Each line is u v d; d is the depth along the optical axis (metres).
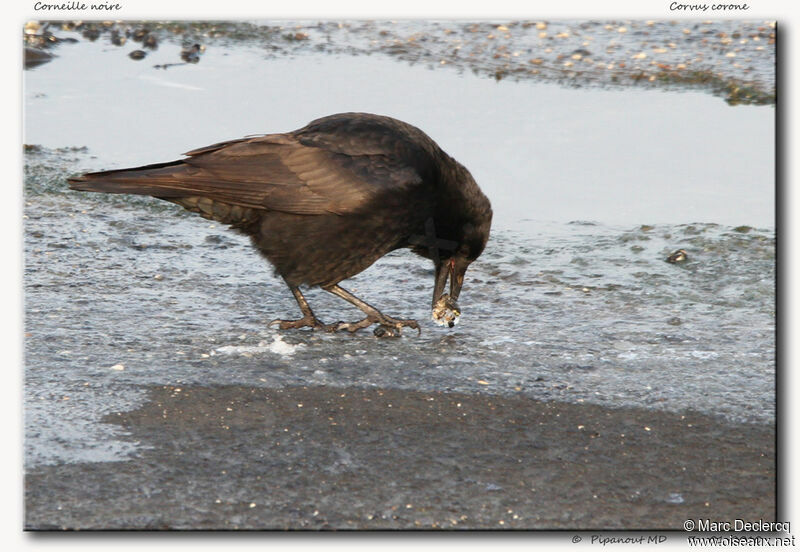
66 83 19.69
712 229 14.29
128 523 7.96
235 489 8.45
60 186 15.80
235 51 21.30
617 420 9.77
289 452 9.05
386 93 18.86
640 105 18.34
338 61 20.61
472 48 20.89
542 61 20.20
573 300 12.67
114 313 12.00
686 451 9.25
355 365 10.87
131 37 21.91
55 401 9.83
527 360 11.06
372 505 8.29
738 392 10.34
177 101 18.81
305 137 11.82
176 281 13.05
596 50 20.50
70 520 7.97
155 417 9.59
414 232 11.95
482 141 16.98
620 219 14.81
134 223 14.85
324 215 11.54
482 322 12.10
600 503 8.43
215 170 11.53
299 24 22.59
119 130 17.61
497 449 9.21
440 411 9.87
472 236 12.15
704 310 12.34
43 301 12.22
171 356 10.92
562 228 14.66
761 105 18.20
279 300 12.70
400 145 11.74
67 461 8.79
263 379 10.45
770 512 8.34
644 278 13.20
